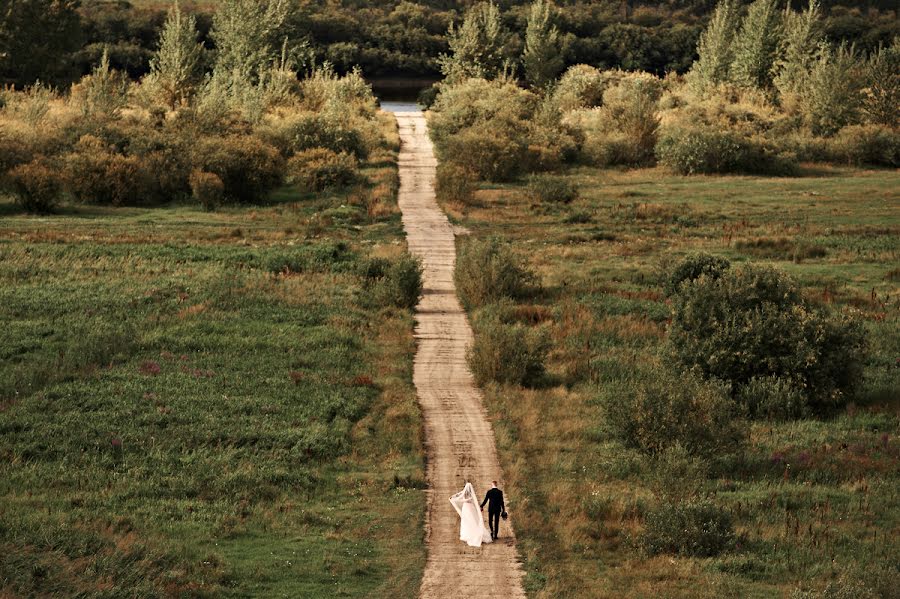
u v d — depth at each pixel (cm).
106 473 3125
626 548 2720
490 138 9356
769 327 4088
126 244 6225
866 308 5297
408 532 2784
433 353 4656
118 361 4194
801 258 6391
